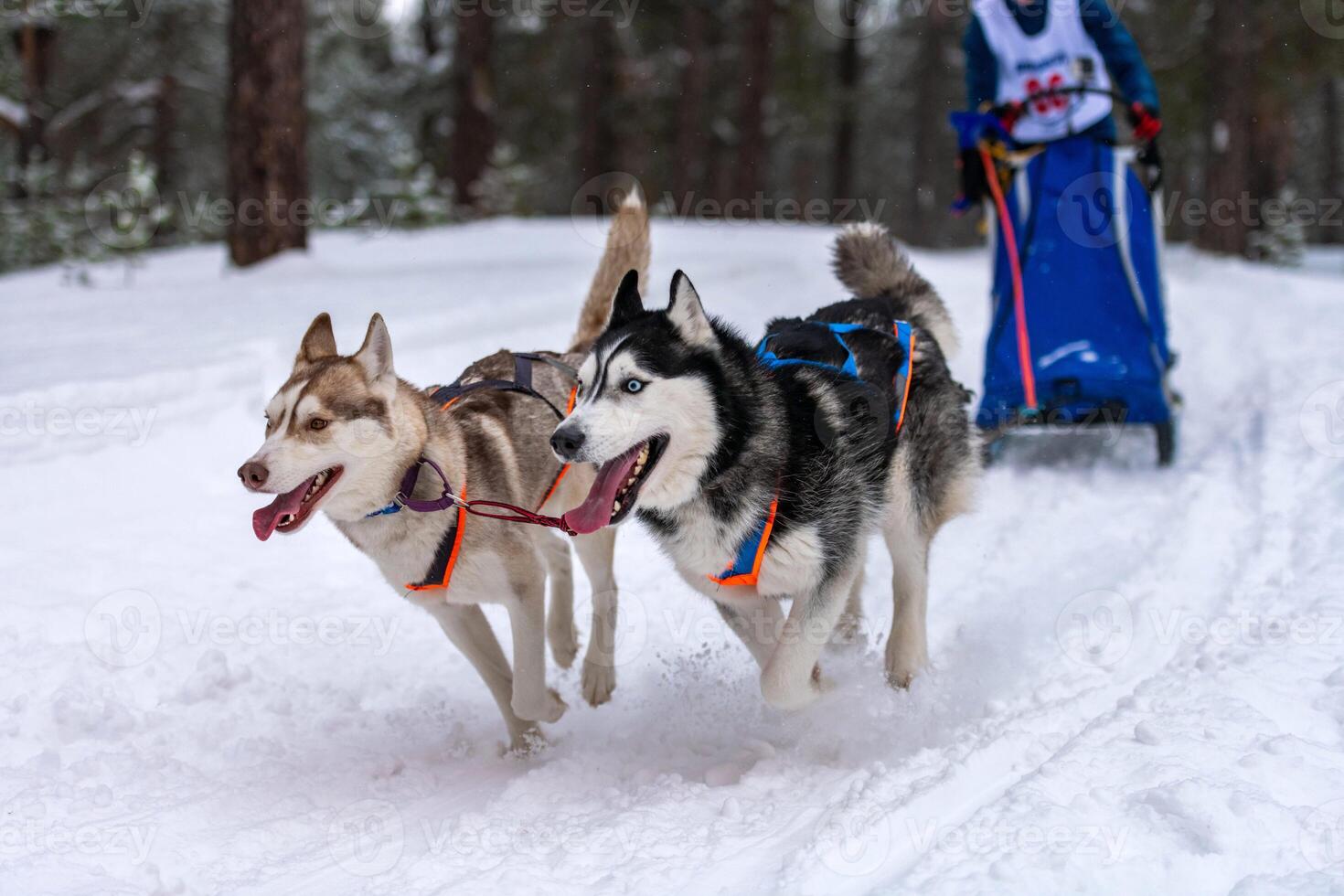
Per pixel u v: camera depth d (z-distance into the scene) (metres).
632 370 2.94
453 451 3.36
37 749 3.38
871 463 3.34
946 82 30.50
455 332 7.79
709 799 2.94
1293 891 2.13
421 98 24.16
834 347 3.47
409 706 3.85
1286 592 3.85
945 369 4.00
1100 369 5.51
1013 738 2.96
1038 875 2.24
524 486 3.68
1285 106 18.55
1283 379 7.32
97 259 13.19
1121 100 5.83
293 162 11.57
